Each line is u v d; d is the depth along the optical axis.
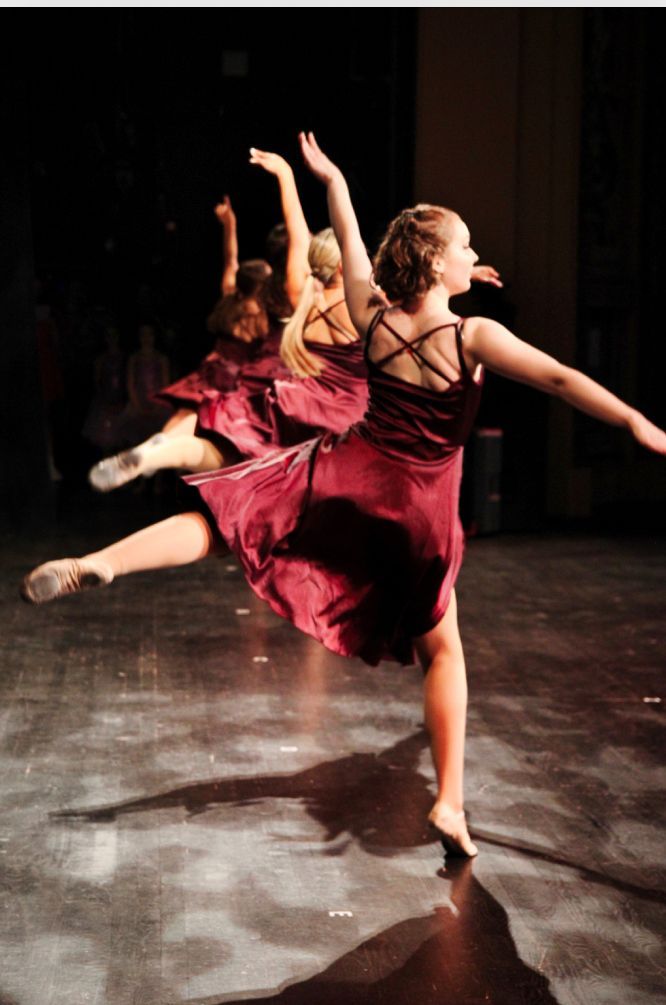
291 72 10.93
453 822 3.34
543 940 2.91
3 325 8.84
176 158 11.55
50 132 11.66
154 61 11.45
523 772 4.04
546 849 3.44
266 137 11.15
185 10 11.23
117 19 11.42
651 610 6.53
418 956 2.83
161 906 3.05
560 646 5.74
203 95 11.36
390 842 3.46
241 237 11.50
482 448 8.85
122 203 11.80
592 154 10.15
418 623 3.28
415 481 3.09
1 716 4.55
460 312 9.27
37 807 3.68
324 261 4.28
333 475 3.13
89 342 12.03
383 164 10.46
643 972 2.78
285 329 4.36
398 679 5.12
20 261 8.86
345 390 4.35
